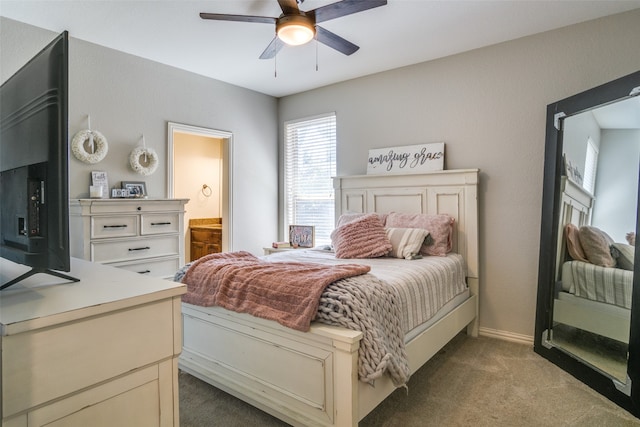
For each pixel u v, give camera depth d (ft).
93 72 10.11
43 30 9.20
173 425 3.45
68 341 2.74
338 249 10.02
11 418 2.47
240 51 10.77
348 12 7.00
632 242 7.00
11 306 2.81
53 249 3.03
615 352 7.19
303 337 5.66
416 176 11.50
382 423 6.24
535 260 9.93
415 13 8.68
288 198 15.51
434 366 8.51
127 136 10.82
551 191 9.11
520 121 10.11
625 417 6.45
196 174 17.61
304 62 11.71
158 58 11.25
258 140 14.85
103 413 2.95
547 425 6.21
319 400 5.48
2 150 3.77
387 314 5.83
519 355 9.16
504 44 10.29
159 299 3.31
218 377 7.00
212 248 16.16
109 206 9.37
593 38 9.04
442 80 11.37
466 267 10.63
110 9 8.36
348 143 13.52
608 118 7.57
